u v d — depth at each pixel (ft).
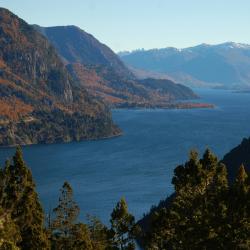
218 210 152.25
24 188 197.36
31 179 200.85
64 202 226.38
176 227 168.35
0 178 197.06
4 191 195.31
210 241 152.05
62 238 213.87
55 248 210.18
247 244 148.25
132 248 203.51
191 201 167.02
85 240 202.28
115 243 203.72
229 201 151.53
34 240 188.03
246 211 147.84
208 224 153.17
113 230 203.41
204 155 170.81
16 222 189.98
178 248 169.07
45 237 192.34
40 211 202.69
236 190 151.64
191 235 157.89
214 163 169.37
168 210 175.32
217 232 151.43
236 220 148.97
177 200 169.89
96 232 221.46
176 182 170.50
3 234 141.79
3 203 192.85
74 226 219.00
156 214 179.32
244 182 152.97
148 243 182.19
